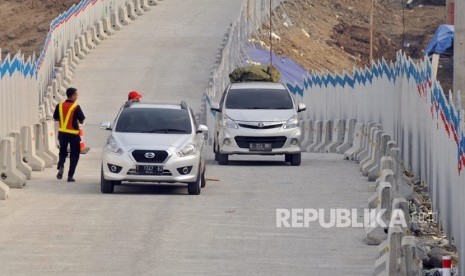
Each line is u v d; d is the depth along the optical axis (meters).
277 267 39.47
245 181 63.09
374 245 43.88
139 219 48.75
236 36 142.12
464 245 39.44
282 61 153.12
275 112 74.00
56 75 118.62
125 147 56.25
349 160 77.81
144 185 61.00
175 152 56.19
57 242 43.28
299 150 73.38
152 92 123.50
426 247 44.62
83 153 81.56
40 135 68.94
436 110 54.62
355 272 38.78
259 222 48.66
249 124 73.19
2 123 61.78
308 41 174.50
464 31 57.84
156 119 58.66
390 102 77.81
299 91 116.00
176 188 59.84
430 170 58.47
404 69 72.62
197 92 123.88
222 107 75.12
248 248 42.88
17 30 179.62
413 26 197.50
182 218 49.22
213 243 43.69
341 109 94.56
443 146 49.59
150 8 164.12
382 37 188.12
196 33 149.25
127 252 41.53
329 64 168.00
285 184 61.72
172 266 39.19
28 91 72.50
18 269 38.28
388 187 44.59
